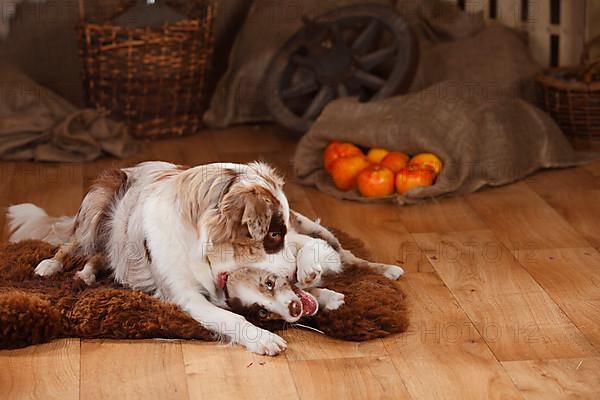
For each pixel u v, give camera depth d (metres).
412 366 2.42
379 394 2.29
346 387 2.32
